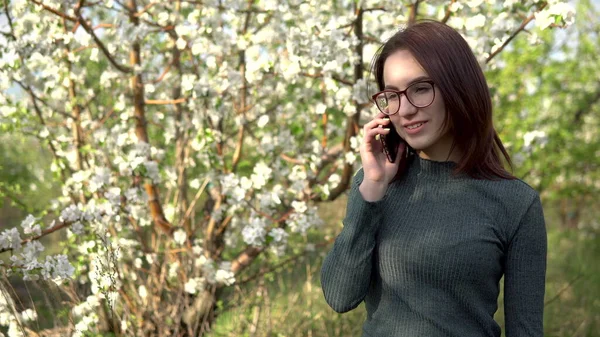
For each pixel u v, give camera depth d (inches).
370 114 116.9
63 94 128.7
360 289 55.4
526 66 219.0
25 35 104.0
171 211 124.0
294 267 159.6
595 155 230.5
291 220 114.1
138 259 119.5
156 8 123.3
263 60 106.3
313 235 162.4
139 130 123.3
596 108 250.2
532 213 52.6
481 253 51.4
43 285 98.6
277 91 126.6
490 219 52.2
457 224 52.4
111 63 119.1
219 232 129.7
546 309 162.1
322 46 103.1
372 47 118.6
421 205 54.4
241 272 134.1
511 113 202.4
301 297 146.8
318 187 116.5
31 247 91.4
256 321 123.6
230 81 112.7
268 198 116.2
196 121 114.6
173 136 128.6
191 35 117.2
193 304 121.8
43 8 105.0
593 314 160.7
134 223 125.0
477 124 52.8
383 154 56.9
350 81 114.5
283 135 123.6
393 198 56.1
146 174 107.7
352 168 116.6
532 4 98.7
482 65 105.1
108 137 122.0
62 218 97.3
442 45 52.1
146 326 118.3
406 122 53.3
